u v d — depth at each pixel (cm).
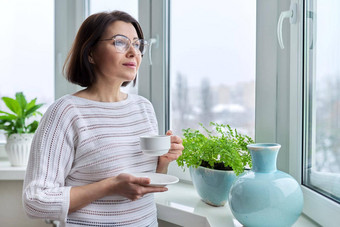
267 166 99
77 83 120
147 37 177
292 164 122
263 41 131
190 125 166
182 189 156
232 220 115
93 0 209
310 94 114
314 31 110
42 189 99
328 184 102
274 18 127
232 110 148
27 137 186
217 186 122
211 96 156
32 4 214
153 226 119
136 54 112
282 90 128
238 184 100
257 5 132
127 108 120
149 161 118
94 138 108
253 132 141
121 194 101
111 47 109
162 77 174
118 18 113
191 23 162
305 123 117
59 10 213
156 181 105
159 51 173
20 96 191
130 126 117
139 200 114
